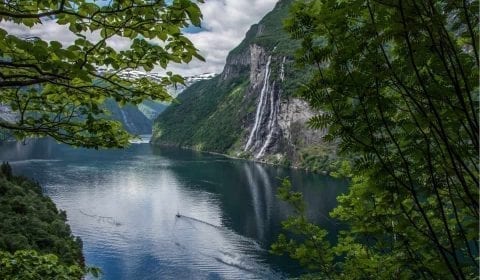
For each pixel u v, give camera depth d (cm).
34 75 461
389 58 374
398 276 479
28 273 723
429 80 349
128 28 402
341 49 342
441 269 397
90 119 558
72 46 411
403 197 390
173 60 447
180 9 375
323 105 380
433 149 387
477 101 333
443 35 305
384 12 316
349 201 626
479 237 317
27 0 413
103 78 466
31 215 4988
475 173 375
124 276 5053
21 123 538
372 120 366
